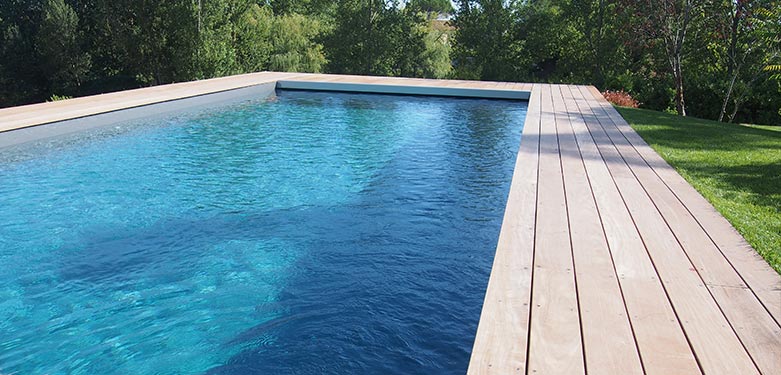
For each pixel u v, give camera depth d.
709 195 4.13
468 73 27.09
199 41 20.55
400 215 5.34
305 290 3.86
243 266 4.23
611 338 2.04
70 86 28.95
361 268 4.21
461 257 4.41
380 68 29.25
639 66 23.20
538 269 2.67
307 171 6.80
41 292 3.81
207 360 3.05
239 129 9.08
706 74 13.93
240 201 5.67
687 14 12.02
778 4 10.96
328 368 2.98
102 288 3.88
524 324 2.14
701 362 1.88
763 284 2.54
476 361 1.87
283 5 35.09
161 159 7.16
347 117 10.21
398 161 7.31
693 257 2.86
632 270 2.68
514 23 27.52
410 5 29.55
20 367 2.99
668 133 7.18
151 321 3.45
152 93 10.00
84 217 5.14
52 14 27.69
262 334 3.30
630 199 3.94
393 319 3.47
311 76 13.97
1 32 28.28
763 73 12.57
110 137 8.26
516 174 4.61
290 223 5.10
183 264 4.26
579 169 4.84
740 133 7.72
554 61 28.97
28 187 5.93
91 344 3.21
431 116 10.41
